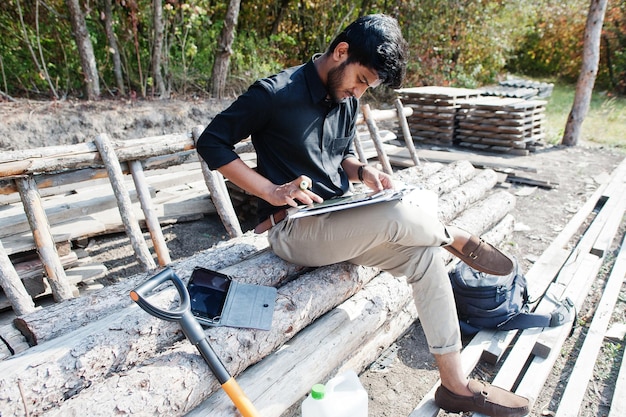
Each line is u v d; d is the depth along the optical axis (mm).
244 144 3752
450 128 7133
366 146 5348
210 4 9055
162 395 1537
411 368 2469
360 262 2107
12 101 6340
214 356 1600
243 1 9711
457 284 2613
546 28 14867
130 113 6113
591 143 7527
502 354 2512
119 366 1711
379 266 2039
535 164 6207
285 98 1830
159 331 1807
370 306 2340
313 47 10773
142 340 1761
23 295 2465
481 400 1939
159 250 3066
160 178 4375
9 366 1550
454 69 11227
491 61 12523
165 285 2178
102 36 7527
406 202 1877
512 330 2580
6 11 6902
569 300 2809
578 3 13992
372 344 2416
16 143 5262
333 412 1660
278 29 10383
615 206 4621
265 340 1860
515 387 2307
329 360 2023
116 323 1771
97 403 1457
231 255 2529
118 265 3664
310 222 1978
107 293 2164
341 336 2115
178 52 8078
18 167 2576
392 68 1691
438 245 1890
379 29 1691
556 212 4656
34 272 2832
